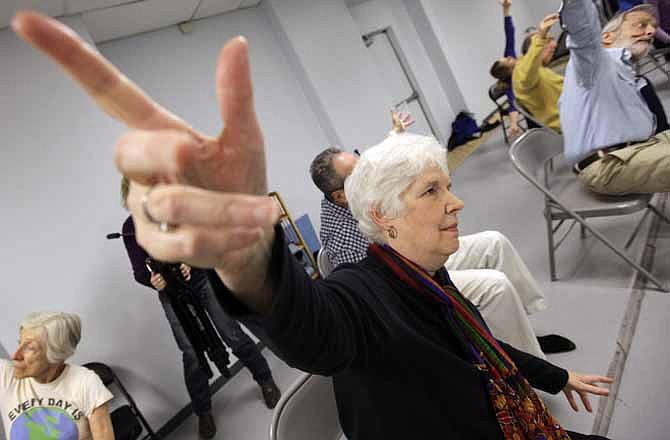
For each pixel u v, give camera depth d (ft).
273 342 1.74
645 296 6.77
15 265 7.70
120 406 8.32
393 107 16.34
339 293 2.44
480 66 22.40
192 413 9.25
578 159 7.20
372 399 2.57
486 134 20.33
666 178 6.23
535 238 9.57
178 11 10.59
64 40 1.02
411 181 2.83
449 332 2.81
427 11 19.70
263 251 1.63
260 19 13.28
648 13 6.97
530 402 2.91
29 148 7.93
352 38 15.17
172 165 1.06
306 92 14.07
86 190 8.39
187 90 11.44
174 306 7.34
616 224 8.95
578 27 6.03
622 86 6.68
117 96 1.14
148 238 1.13
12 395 5.23
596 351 6.16
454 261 6.31
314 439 3.31
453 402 2.62
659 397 5.15
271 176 12.87
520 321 5.27
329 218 6.11
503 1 15.69
